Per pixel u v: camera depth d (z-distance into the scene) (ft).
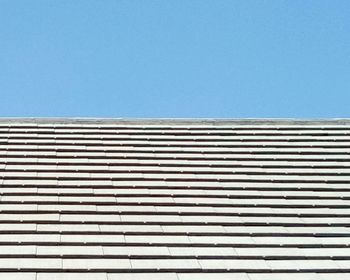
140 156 54.08
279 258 40.22
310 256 40.57
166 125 61.77
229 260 39.60
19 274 36.40
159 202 46.42
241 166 53.62
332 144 59.06
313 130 62.39
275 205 47.37
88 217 43.45
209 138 59.11
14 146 54.19
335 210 47.21
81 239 40.45
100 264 37.91
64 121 60.54
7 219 42.04
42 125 59.31
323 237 43.29
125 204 45.78
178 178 50.55
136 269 37.73
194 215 45.09
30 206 44.19
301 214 46.14
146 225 43.11
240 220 44.75
